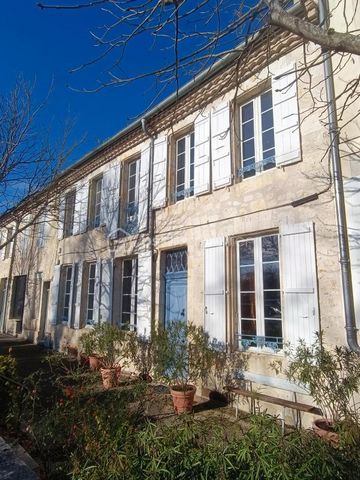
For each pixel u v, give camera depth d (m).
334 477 1.92
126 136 9.72
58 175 7.88
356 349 4.43
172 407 5.73
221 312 6.29
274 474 1.85
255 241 6.17
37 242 14.76
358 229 4.72
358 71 5.11
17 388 4.66
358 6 5.24
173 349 6.15
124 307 9.33
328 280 4.94
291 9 5.53
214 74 6.94
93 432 2.90
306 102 5.64
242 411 5.57
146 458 2.04
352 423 3.68
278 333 5.59
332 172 5.07
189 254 7.22
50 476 3.22
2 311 17.75
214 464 1.94
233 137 6.80
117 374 6.77
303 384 4.90
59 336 11.59
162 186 8.27
